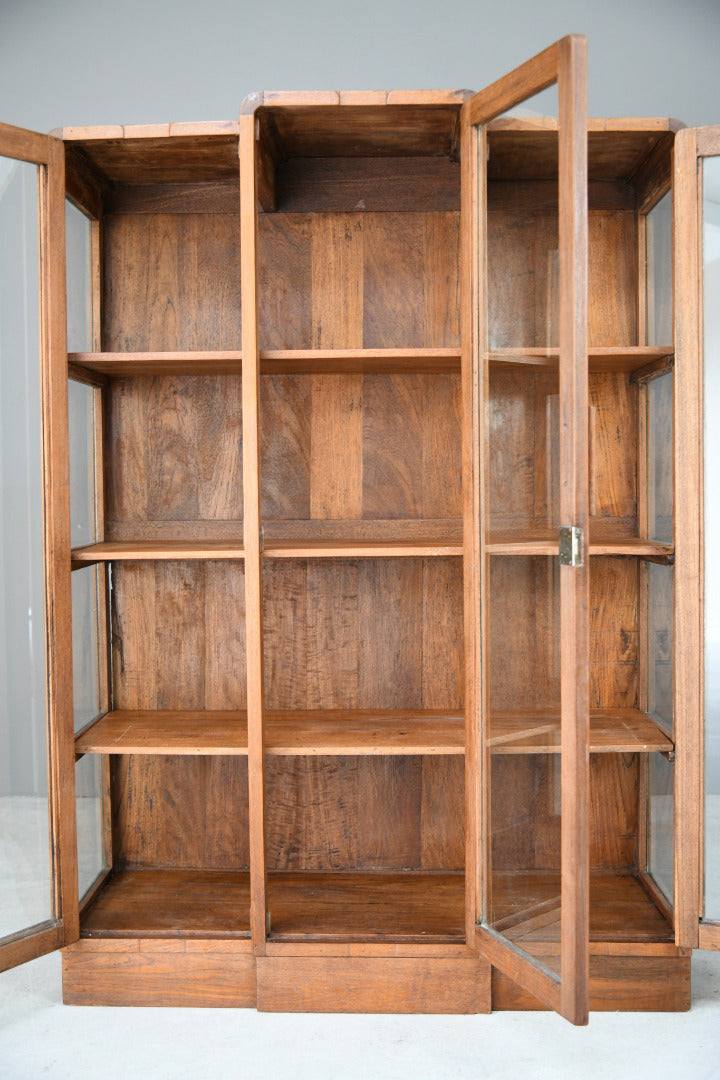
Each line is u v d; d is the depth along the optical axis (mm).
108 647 2678
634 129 2158
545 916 1927
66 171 2299
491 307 2086
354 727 2453
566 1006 1830
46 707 2209
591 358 2314
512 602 2033
